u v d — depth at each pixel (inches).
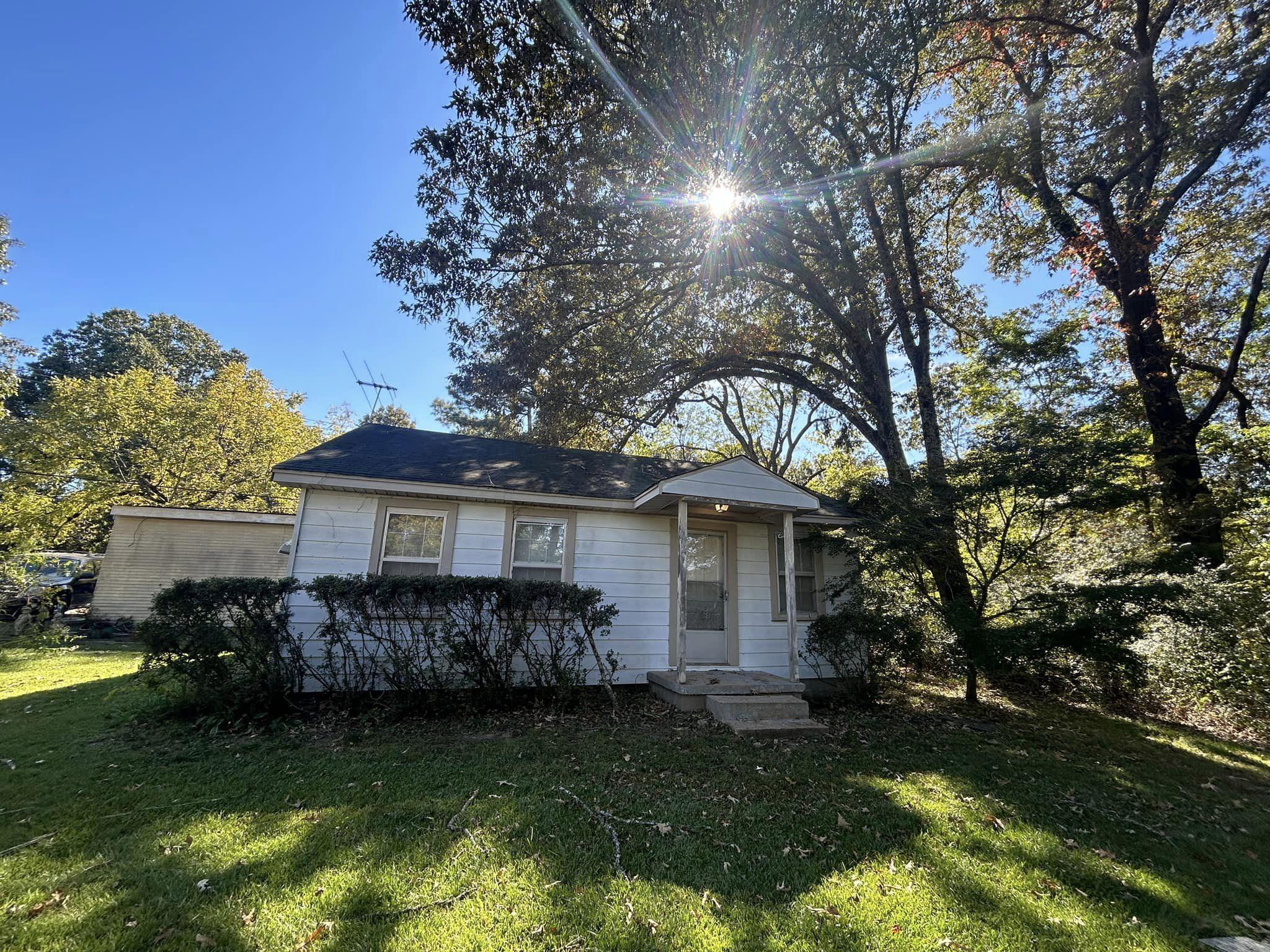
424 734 223.6
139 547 542.3
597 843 135.1
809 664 362.0
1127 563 297.1
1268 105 388.5
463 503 315.9
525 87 343.0
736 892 116.7
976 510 311.3
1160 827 166.7
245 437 793.6
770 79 374.0
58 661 374.9
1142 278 438.0
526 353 480.1
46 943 93.1
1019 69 449.7
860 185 502.9
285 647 270.8
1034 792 190.4
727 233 465.1
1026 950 103.7
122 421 732.0
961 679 405.4
